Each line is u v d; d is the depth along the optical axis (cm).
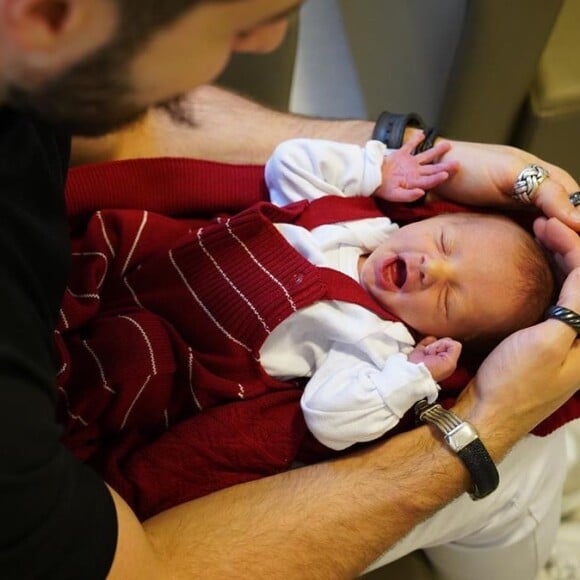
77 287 91
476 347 95
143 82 50
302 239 96
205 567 75
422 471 82
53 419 59
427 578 117
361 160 100
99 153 106
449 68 135
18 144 63
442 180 97
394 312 94
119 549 64
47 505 56
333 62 177
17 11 44
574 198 94
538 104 134
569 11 139
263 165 108
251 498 81
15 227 62
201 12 46
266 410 90
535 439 98
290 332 92
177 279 92
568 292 85
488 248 92
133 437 89
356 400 83
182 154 111
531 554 107
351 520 80
